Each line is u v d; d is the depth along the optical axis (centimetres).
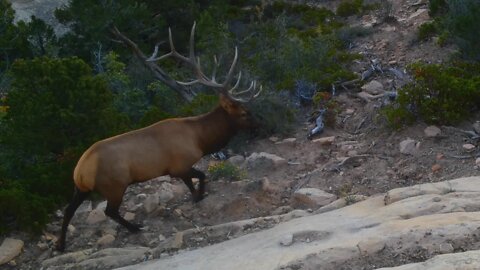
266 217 1012
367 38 1758
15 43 1953
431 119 1189
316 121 1303
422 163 1110
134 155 989
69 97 1184
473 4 1435
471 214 866
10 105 1200
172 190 1124
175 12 2098
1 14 2011
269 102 1313
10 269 987
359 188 1079
